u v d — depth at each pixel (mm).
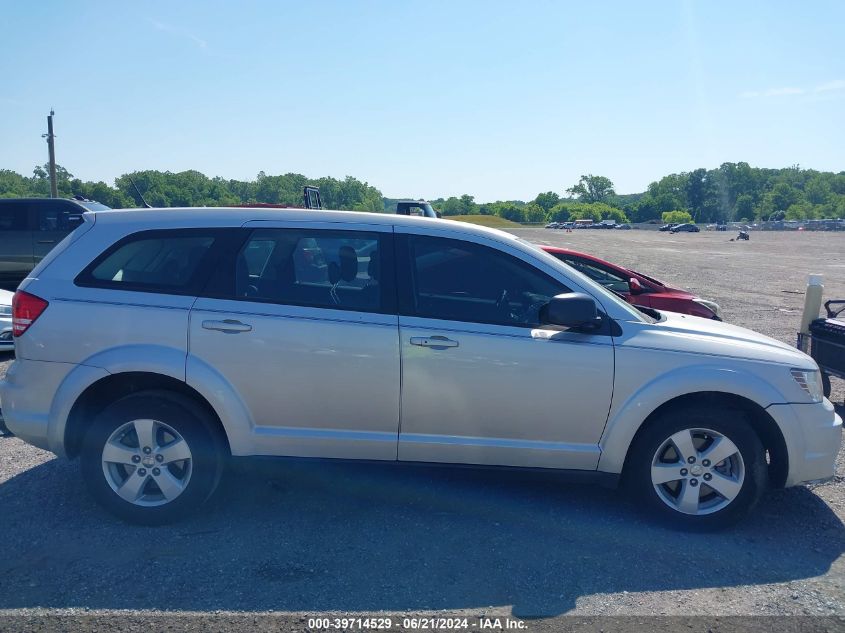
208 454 4176
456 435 4246
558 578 3686
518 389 4176
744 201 199500
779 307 15227
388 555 3885
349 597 3461
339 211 4480
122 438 4180
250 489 4738
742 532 4301
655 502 4270
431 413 4203
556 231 107312
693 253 40188
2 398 4270
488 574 3705
